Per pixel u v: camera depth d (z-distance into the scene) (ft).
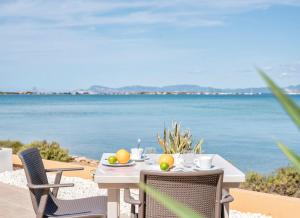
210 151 69.15
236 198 16.84
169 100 435.94
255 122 133.28
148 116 159.94
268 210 15.93
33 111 209.36
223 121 135.95
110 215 10.46
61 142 80.07
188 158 11.17
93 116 162.40
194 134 96.63
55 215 10.61
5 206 17.84
